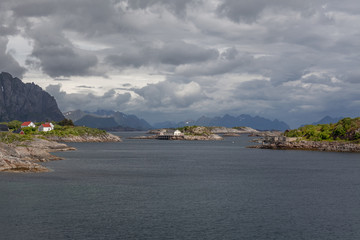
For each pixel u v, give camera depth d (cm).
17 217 5456
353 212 5938
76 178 9331
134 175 10288
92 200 6669
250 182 9075
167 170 11712
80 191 7512
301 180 9469
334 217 5638
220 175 10469
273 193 7538
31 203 6334
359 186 8500
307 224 5272
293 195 7331
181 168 12400
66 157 16175
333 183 8956
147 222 5300
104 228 4997
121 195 7181
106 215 5641
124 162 14562
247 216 5669
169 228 5031
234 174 10719
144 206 6256
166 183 8825
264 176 10269
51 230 4881
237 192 7638
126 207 6169
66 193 7269
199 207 6222
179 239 4609
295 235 4800
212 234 4806
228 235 4775
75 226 5066
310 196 7231
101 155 18188
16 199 6619
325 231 4962
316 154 18862
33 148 14150
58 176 9575
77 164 13050
